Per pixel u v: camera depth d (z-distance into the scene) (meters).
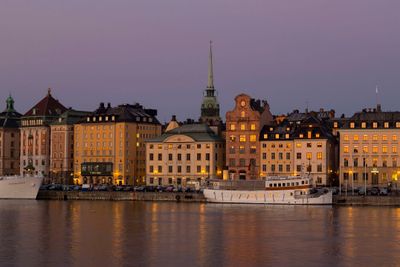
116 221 167.00
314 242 133.62
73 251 123.62
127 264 112.50
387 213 184.75
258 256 119.00
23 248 126.69
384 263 113.69
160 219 171.38
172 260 115.44
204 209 199.50
